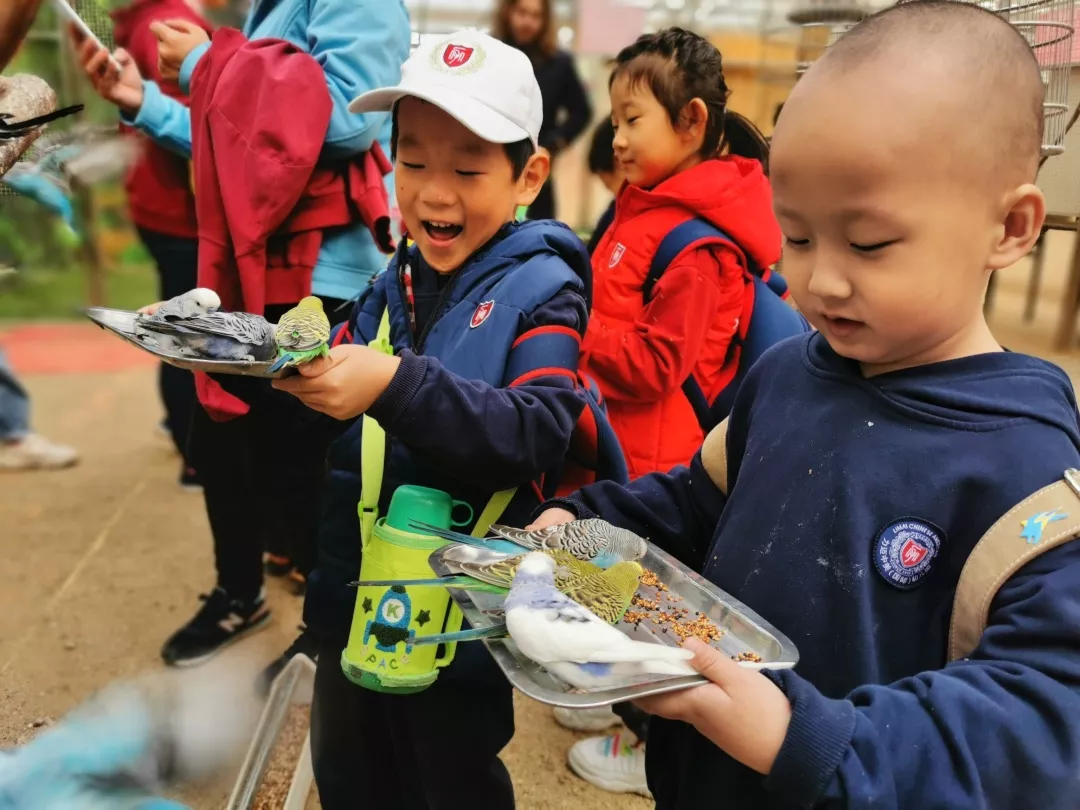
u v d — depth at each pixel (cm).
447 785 121
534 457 108
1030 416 76
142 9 216
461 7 433
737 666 70
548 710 198
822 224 73
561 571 83
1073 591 68
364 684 109
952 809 64
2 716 163
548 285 117
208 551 261
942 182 69
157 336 83
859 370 85
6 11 114
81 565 248
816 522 82
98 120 183
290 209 158
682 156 184
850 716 67
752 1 546
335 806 132
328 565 127
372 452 117
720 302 177
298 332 87
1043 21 153
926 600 78
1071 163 166
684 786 92
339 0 158
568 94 371
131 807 119
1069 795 64
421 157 118
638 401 176
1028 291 456
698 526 107
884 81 68
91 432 348
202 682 169
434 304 128
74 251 238
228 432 194
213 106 155
